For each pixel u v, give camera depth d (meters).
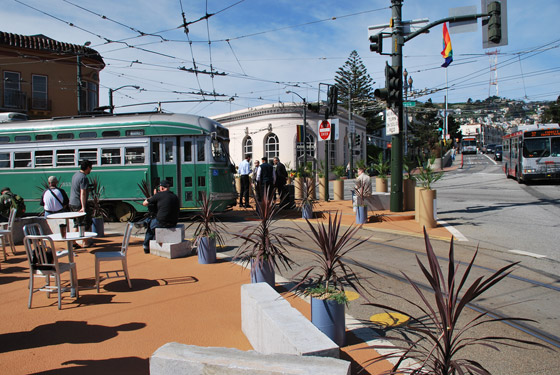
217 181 13.55
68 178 14.05
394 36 12.83
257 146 40.09
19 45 26.80
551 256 8.38
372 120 60.66
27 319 5.16
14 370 3.86
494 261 8.06
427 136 67.25
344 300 4.29
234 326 4.90
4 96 26.58
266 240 6.00
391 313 5.41
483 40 11.66
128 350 4.27
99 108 16.73
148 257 8.45
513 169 27.64
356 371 3.85
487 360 4.19
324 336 3.49
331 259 4.48
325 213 14.27
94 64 30.27
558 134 24.08
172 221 8.64
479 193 21.00
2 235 8.27
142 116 13.80
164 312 5.36
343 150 45.03
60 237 6.02
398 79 12.73
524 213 14.11
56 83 28.48
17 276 7.22
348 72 60.75
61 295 5.98
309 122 39.47
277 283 6.51
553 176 23.98
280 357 3.12
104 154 13.82
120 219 13.98
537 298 6.01
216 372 3.04
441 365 2.78
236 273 7.15
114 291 6.26
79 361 4.04
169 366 3.21
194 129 13.45
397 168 13.56
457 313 2.79
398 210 13.59
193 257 8.41
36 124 14.46
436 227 11.72
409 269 7.55
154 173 13.55
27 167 14.38
